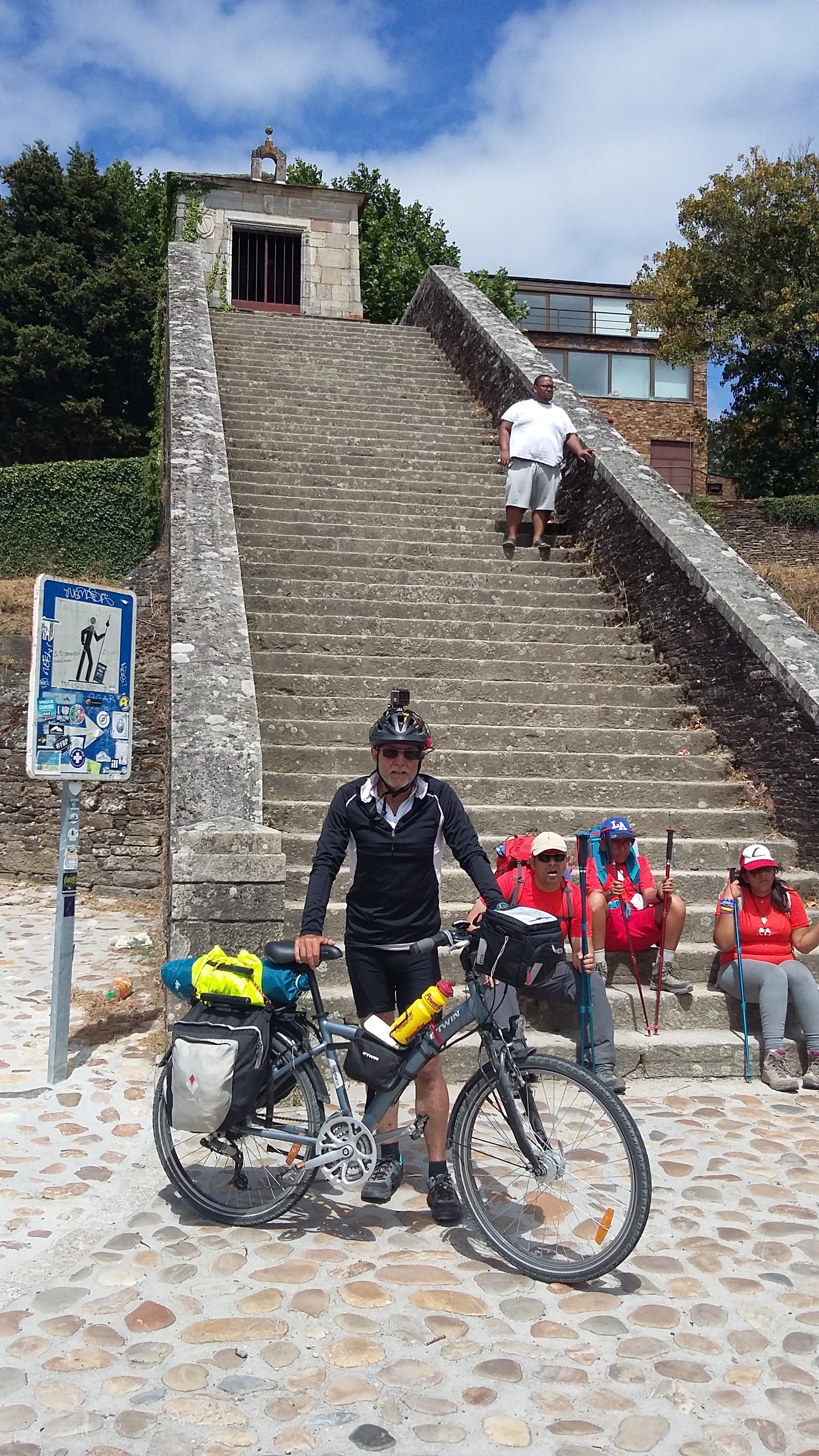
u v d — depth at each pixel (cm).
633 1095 471
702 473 2952
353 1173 341
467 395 1370
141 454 2517
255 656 732
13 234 2528
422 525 990
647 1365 270
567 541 992
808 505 1719
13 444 2431
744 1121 442
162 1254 323
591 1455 236
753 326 2066
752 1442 241
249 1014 342
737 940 510
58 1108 446
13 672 1091
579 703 757
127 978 673
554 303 3031
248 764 508
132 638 533
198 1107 328
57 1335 277
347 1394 254
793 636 680
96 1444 235
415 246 3109
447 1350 274
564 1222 318
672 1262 323
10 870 1068
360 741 677
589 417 1060
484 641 815
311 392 1300
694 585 758
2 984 658
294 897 534
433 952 361
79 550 1694
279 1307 292
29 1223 343
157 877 1057
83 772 494
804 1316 294
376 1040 340
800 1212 357
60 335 2409
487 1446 238
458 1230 346
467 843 356
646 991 529
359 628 802
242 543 889
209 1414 246
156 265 2764
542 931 333
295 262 2339
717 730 719
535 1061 327
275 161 2367
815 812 616
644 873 524
